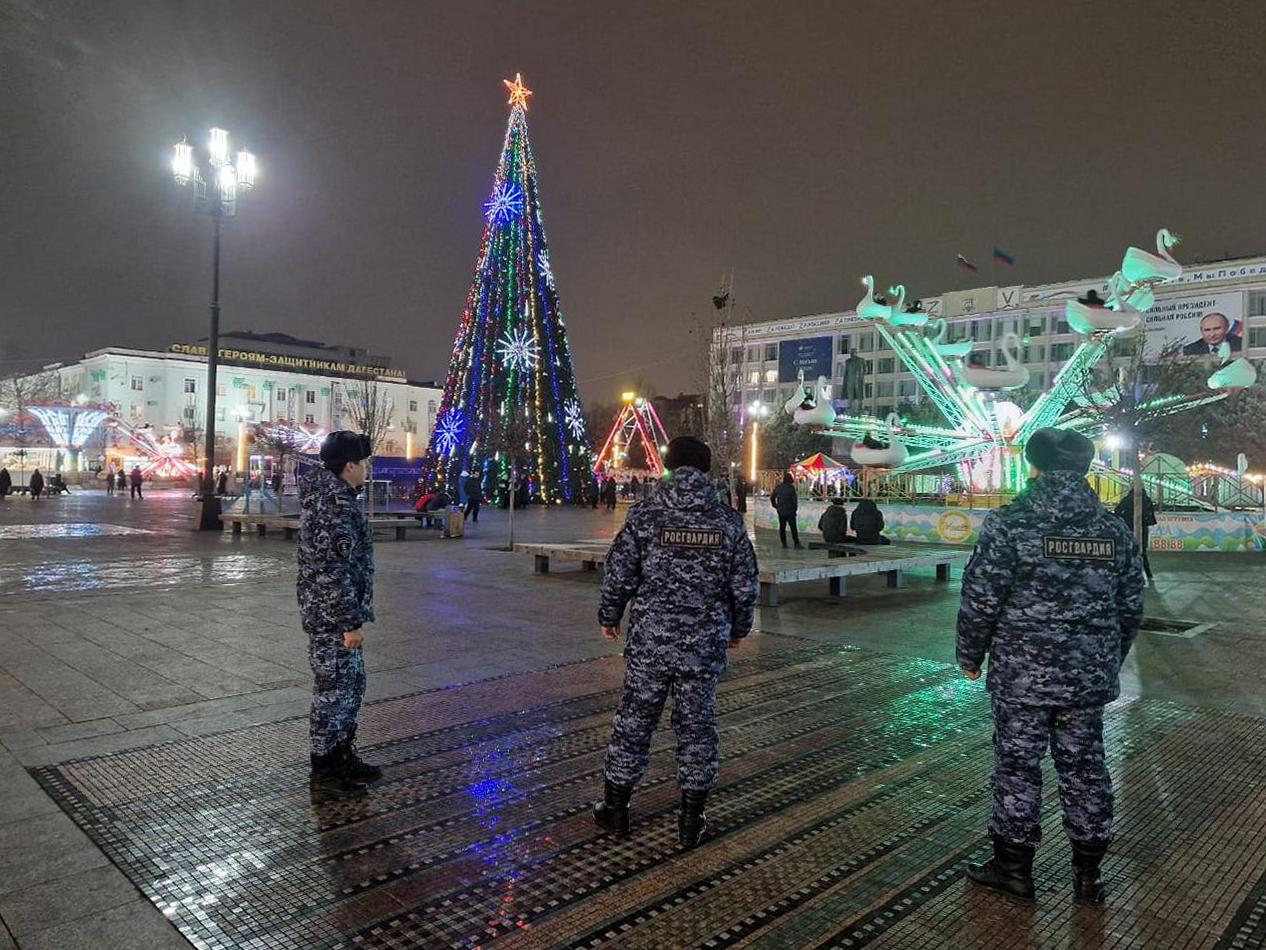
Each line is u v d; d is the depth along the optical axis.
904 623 8.96
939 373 22.48
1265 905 3.20
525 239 37.97
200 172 20.25
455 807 3.97
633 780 3.69
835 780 4.40
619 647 7.54
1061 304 63.72
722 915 3.06
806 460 33.97
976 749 4.90
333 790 4.14
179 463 64.94
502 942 2.87
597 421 75.75
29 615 8.83
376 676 6.45
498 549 17.09
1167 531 18.45
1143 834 3.81
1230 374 17.08
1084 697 3.14
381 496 46.28
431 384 108.81
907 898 3.20
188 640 7.58
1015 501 3.31
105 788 4.15
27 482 54.53
